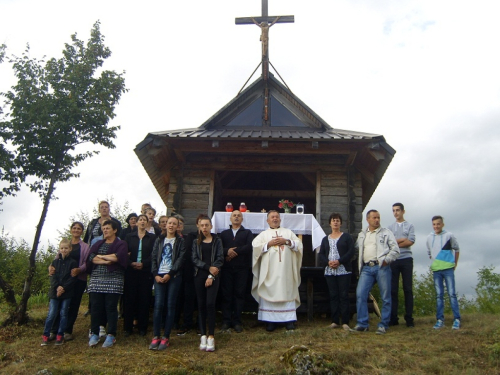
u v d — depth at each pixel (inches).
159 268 257.8
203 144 376.5
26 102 319.0
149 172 410.3
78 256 277.6
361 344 243.0
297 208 361.7
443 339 251.0
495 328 259.6
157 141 361.4
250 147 375.6
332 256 285.9
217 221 322.0
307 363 210.4
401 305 538.0
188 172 398.6
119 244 262.2
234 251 277.6
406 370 210.7
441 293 281.6
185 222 385.7
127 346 253.1
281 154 398.6
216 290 253.0
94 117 327.3
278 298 276.4
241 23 455.5
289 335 262.4
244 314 329.7
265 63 441.4
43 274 621.9
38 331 288.8
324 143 369.7
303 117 438.3
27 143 314.7
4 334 279.1
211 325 245.1
